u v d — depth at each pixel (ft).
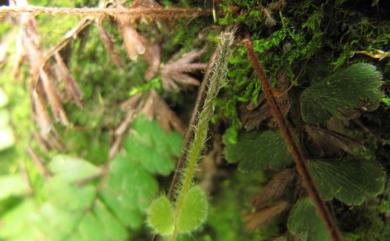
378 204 0.32
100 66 0.39
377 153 0.31
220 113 0.35
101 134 0.42
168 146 0.38
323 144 0.29
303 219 0.28
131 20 0.32
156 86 0.37
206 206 0.28
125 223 0.40
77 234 0.41
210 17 0.34
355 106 0.27
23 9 0.29
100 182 0.40
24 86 0.43
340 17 0.30
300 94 0.31
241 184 0.38
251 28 0.32
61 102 0.40
